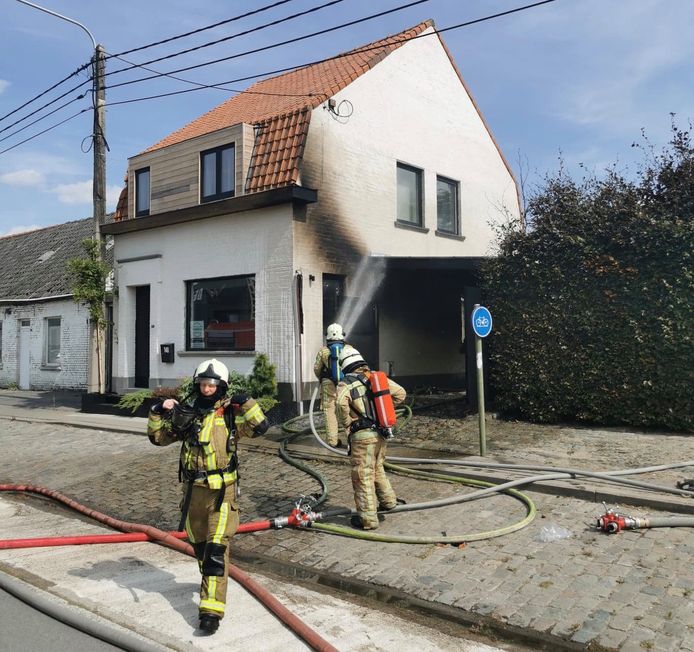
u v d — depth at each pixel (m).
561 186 10.48
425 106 15.05
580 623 4.12
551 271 10.05
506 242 10.77
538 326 10.20
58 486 8.43
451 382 15.48
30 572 5.20
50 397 17.92
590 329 9.73
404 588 4.83
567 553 5.18
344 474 7.96
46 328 20.89
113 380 14.52
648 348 9.26
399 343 13.93
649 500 6.07
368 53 14.45
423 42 15.15
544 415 10.17
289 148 11.76
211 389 4.37
